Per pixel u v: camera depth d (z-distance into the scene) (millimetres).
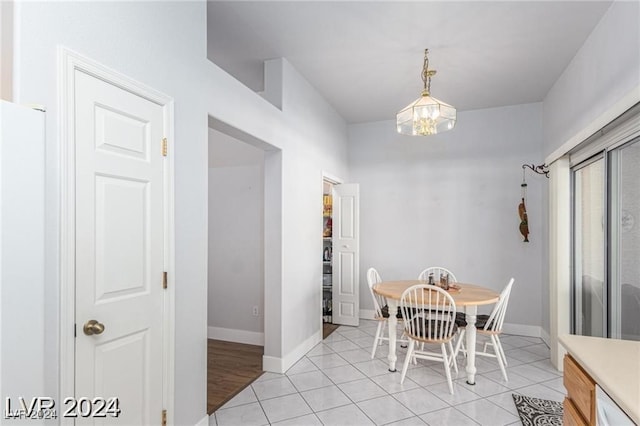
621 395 999
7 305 999
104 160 1569
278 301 3236
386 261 5090
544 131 4254
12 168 1014
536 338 4242
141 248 1758
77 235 1441
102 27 1573
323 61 3334
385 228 5109
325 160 4398
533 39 2891
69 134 1414
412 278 4945
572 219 3338
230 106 2512
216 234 4254
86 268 1478
